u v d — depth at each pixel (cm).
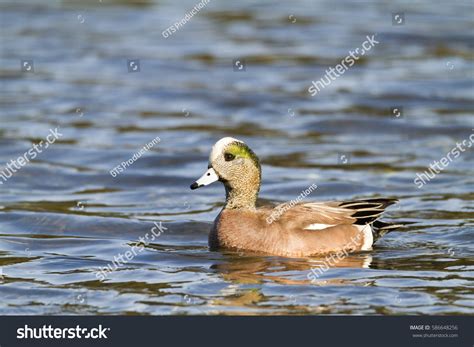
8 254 1433
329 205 1447
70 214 1655
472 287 1234
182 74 2853
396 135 2280
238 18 3575
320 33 3328
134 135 2253
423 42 3212
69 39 3234
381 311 1151
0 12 3584
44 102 2533
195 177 1936
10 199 1766
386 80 2781
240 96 2605
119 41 3225
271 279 1273
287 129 2323
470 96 2608
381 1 3828
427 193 1789
